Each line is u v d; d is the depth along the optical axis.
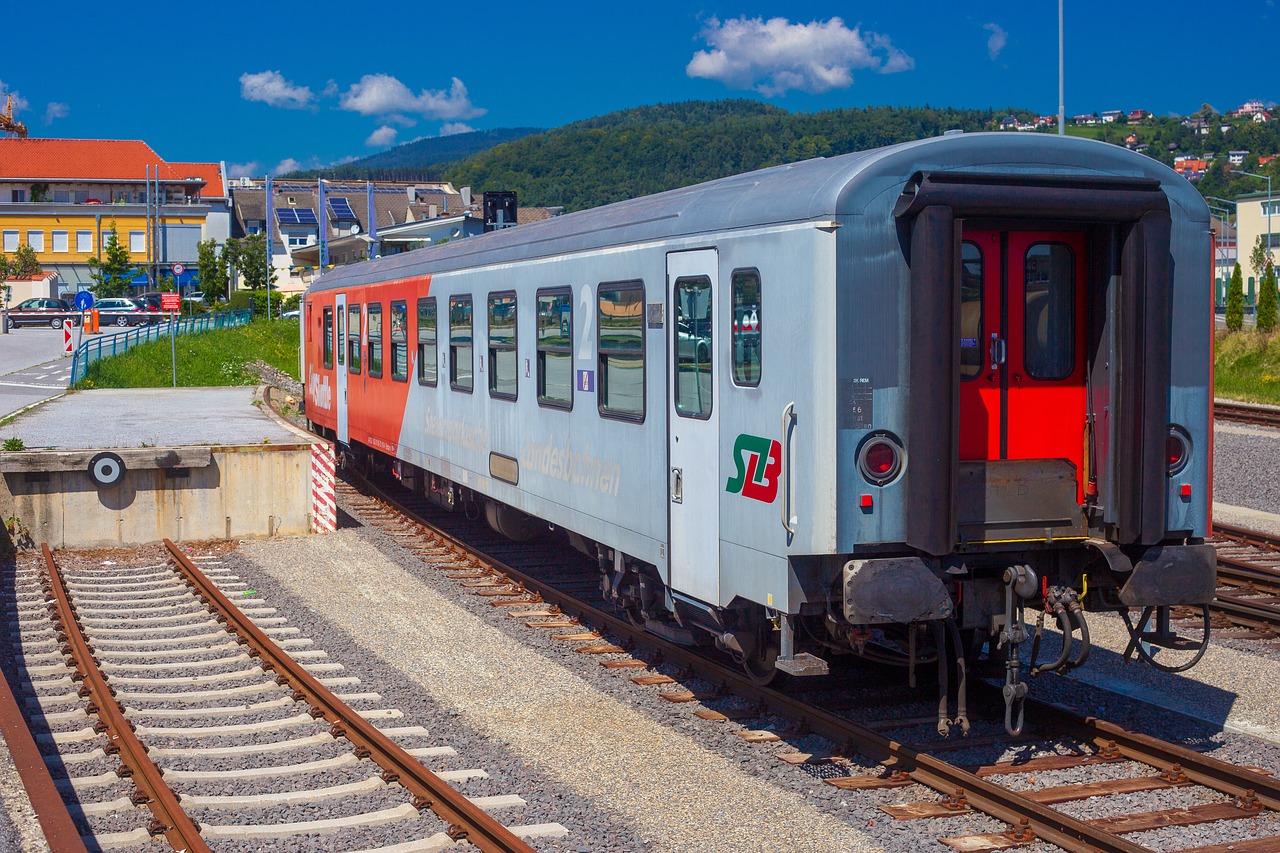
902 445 6.69
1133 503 6.80
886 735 7.56
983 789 6.39
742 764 7.19
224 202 79.25
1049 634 10.20
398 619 11.08
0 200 75.44
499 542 14.74
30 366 34.94
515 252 11.38
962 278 6.82
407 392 15.32
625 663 9.41
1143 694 8.44
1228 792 6.52
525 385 11.17
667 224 8.31
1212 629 10.37
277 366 40.94
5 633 10.59
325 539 15.17
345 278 19.06
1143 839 6.00
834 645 7.67
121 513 14.95
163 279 69.56
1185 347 7.10
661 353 8.39
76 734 7.73
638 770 7.13
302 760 7.37
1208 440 7.19
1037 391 7.06
